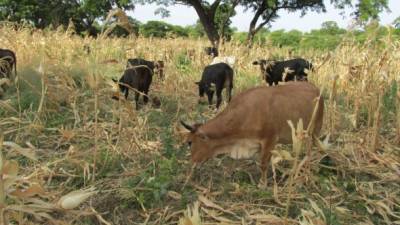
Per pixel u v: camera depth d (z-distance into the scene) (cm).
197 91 1188
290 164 596
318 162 591
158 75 1123
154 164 569
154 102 956
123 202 496
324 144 503
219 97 986
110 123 719
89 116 775
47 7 3538
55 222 312
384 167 611
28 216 443
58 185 533
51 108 791
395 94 712
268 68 1204
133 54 1391
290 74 1152
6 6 3562
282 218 449
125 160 616
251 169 600
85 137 680
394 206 509
